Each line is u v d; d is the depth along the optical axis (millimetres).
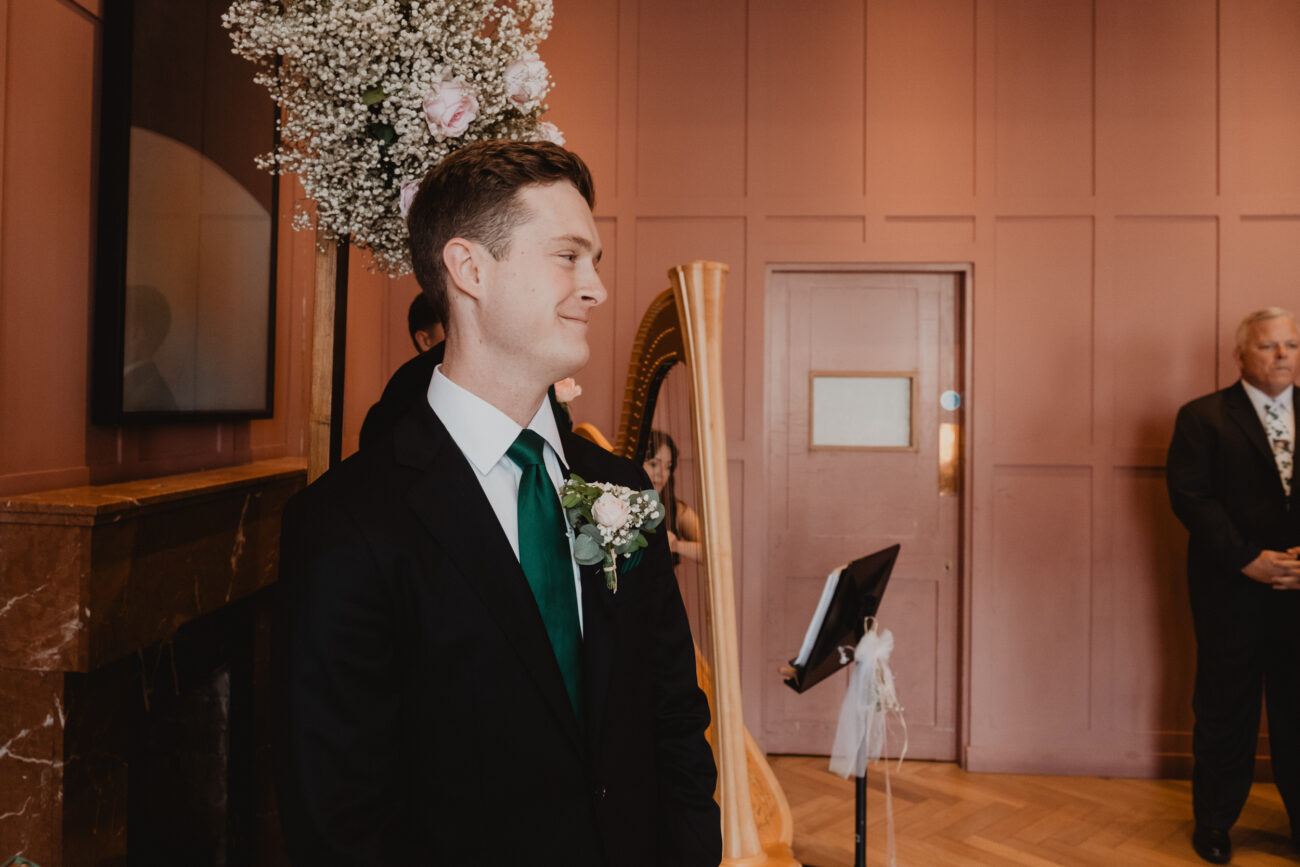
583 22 3592
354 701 764
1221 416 2957
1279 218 3463
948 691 3686
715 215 3582
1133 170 3498
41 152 1628
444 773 800
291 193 2695
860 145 3564
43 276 1645
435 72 1234
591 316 3611
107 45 1780
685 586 3092
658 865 923
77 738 1545
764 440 3609
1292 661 2775
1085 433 3529
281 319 2664
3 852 1503
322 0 1210
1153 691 3514
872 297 3705
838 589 2027
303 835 731
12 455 1577
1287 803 2840
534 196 864
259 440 2557
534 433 928
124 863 1701
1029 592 3553
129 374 1841
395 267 1390
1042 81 3520
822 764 3594
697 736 1007
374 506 824
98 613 1505
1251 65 3453
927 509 3707
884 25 3555
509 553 850
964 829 2984
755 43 3570
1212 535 2812
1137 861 2760
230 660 2195
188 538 1810
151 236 1896
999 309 3553
